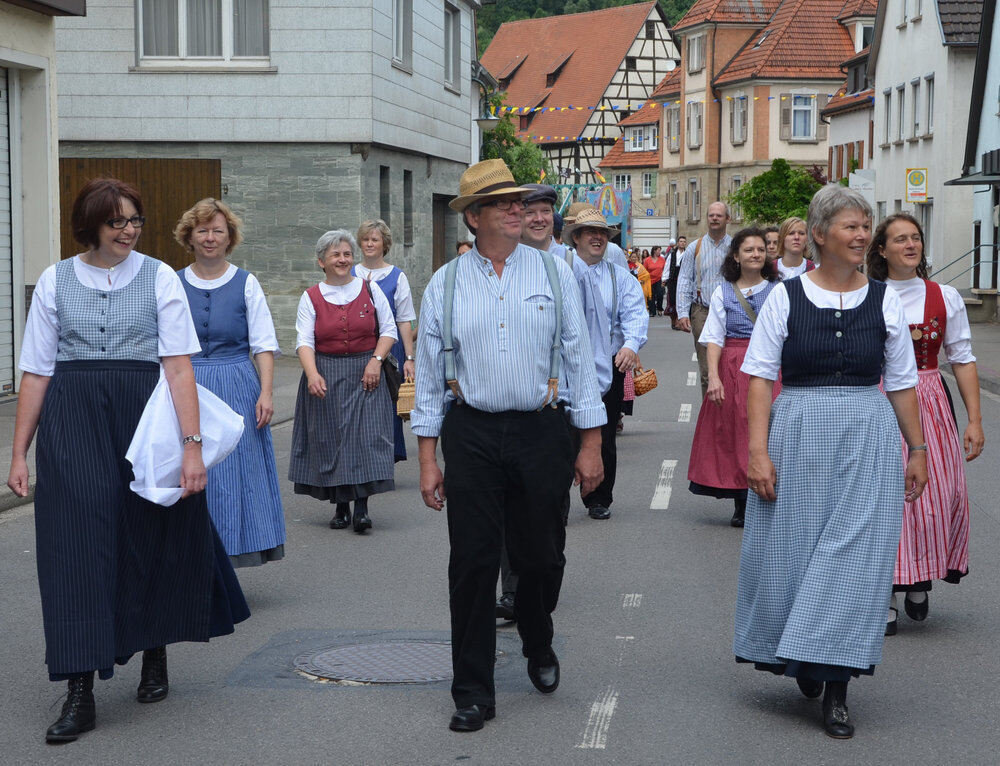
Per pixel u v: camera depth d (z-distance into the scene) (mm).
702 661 5957
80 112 21906
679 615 6762
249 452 7156
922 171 29688
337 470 8930
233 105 21891
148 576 5250
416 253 26328
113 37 21766
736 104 63594
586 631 6453
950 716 5211
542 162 50969
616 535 8836
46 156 15727
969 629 6520
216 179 22047
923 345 6426
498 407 5051
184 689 5582
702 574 7688
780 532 5062
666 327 34875
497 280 5109
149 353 5188
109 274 5207
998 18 33156
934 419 6445
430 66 26625
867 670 4891
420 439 5180
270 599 7145
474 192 5066
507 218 5047
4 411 14359
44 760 4758
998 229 32844
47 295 5168
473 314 5062
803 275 5199
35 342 5172
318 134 21906
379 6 22234
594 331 8953
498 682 5652
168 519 5266
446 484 5082
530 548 5168
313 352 8992
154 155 22031
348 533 9047
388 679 5684
